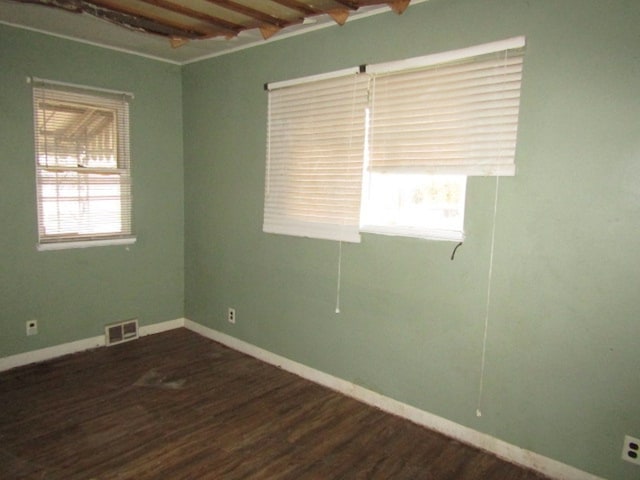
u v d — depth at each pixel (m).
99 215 3.62
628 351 1.95
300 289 3.24
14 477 2.07
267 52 3.27
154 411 2.72
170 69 3.93
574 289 2.07
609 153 1.94
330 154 2.94
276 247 3.37
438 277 2.51
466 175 2.35
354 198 2.84
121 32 3.18
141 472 2.14
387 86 2.62
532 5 2.08
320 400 2.93
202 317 4.09
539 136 2.11
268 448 2.38
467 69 2.30
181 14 2.69
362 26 2.71
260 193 3.45
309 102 3.04
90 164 3.53
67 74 3.32
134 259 3.88
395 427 2.62
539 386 2.21
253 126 3.44
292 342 3.34
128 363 3.42
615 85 1.90
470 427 2.46
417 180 2.62
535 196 2.15
